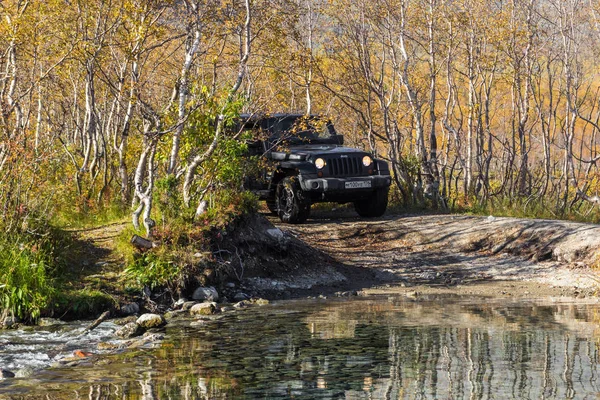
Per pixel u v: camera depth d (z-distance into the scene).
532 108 26.73
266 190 18.44
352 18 22.86
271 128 18.16
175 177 13.97
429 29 23.16
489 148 22.44
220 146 14.09
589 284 12.89
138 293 11.66
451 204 21.11
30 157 12.66
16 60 18.12
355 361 7.80
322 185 17.27
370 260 15.24
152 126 14.05
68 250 12.50
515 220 16.70
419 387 6.80
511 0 24.14
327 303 11.80
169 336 9.31
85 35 17.05
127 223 14.60
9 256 10.90
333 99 26.02
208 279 12.41
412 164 21.25
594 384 6.81
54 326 10.13
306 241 16.22
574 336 8.90
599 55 26.19
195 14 15.07
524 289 12.83
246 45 14.87
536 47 24.81
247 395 6.61
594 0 25.02
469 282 13.55
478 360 7.78
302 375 7.28
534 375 7.15
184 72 14.09
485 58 24.48
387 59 27.56
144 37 15.09
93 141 20.48
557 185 22.94
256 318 10.51
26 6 16.83
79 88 22.50
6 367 7.82
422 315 10.51
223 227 13.55
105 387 6.91
